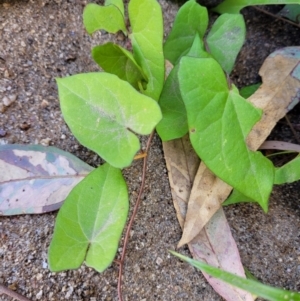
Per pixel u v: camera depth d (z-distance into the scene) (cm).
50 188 14
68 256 12
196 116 13
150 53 14
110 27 15
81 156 15
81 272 14
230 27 17
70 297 14
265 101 16
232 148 13
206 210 15
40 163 14
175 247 15
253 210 16
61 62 17
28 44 16
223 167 13
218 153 13
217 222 15
